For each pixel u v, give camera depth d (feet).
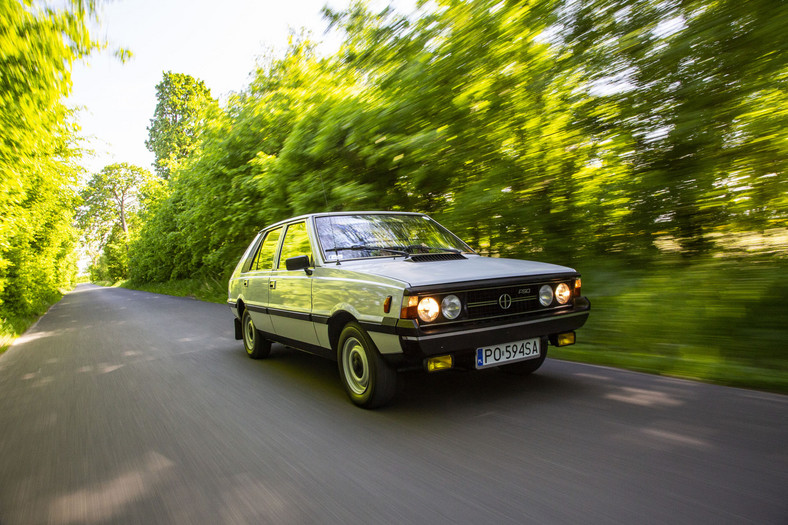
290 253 16.15
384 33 25.96
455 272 11.76
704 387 12.10
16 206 44.45
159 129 171.22
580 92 19.70
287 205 32.27
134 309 55.57
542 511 7.09
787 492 7.11
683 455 8.45
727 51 15.39
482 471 8.53
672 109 17.30
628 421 10.20
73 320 50.72
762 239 16.71
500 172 22.11
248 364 19.07
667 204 18.25
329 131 27.17
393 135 24.70
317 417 12.11
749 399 11.03
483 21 21.39
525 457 8.92
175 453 10.56
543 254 21.89
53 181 57.00
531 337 12.00
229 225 46.21
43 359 25.62
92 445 11.55
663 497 7.18
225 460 9.95
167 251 95.91
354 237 14.84
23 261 60.80
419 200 26.76
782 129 15.06
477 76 22.26
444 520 7.10
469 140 22.91
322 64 32.40
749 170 16.11
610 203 19.81
